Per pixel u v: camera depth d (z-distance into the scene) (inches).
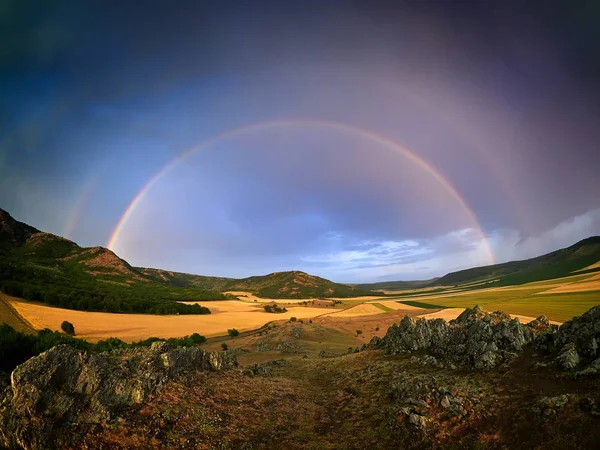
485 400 913.5
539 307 5032.0
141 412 885.8
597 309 1117.1
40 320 3503.9
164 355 1178.6
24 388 800.9
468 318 1625.2
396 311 6579.7
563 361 984.3
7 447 732.7
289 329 4124.0
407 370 1382.9
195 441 825.5
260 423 975.6
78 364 912.9
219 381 1261.1
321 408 1172.5
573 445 653.9
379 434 895.7
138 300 5556.1
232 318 5743.1
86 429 785.6
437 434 829.8
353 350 2439.7
